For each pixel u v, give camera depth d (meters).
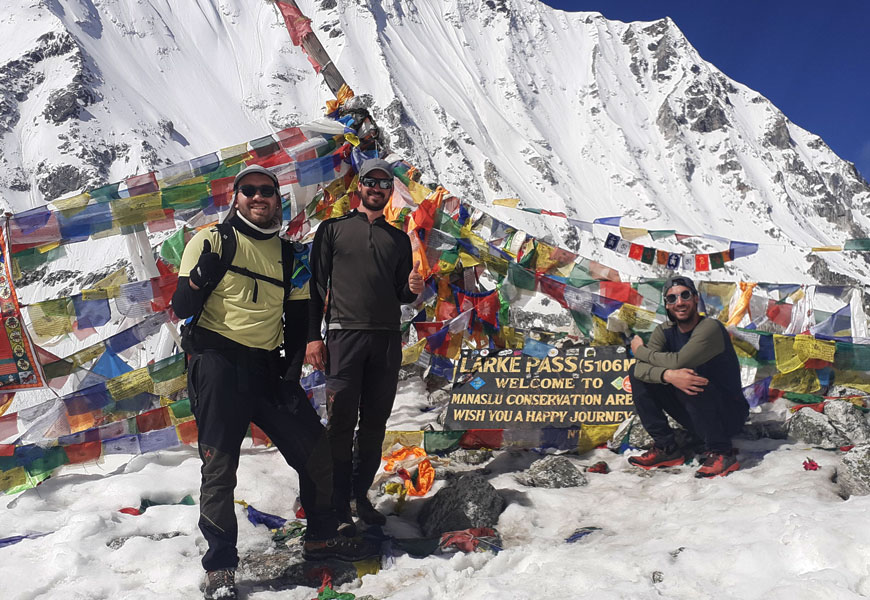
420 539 4.07
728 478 4.73
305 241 6.53
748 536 3.44
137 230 5.52
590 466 5.39
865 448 4.35
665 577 3.18
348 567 3.66
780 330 6.55
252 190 3.60
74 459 5.15
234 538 3.41
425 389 7.20
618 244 6.72
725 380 5.19
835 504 3.84
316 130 6.21
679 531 3.72
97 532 3.98
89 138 189.75
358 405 4.21
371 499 4.77
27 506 4.57
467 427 5.86
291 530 4.15
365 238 4.15
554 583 3.22
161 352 5.95
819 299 6.58
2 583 3.45
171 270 5.59
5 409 5.18
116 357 5.46
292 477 5.03
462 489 4.35
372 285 4.13
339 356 4.11
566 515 4.37
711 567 3.23
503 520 4.28
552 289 6.61
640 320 6.51
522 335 6.65
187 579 3.48
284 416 3.65
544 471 5.02
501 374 6.10
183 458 5.44
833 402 5.59
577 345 6.51
